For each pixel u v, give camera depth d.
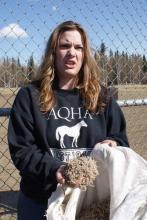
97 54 2.70
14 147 1.84
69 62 1.91
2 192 3.67
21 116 1.86
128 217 1.53
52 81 1.92
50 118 1.87
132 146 5.90
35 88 1.89
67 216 1.66
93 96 1.93
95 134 1.91
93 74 1.96
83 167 1.58
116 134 1.97
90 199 1.77
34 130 1.87
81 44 1.93
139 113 8.64
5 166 4.15
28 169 1.78
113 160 1.66
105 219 1.73
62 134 1.87
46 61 1.93
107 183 1.73
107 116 1.96
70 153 1.88
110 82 2.90
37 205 1.90
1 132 6.10
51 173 1.72
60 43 1.92
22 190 1.93
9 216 3.14
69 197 1.69
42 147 1.88
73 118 1.90
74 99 1.92
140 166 1.67
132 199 1.56
